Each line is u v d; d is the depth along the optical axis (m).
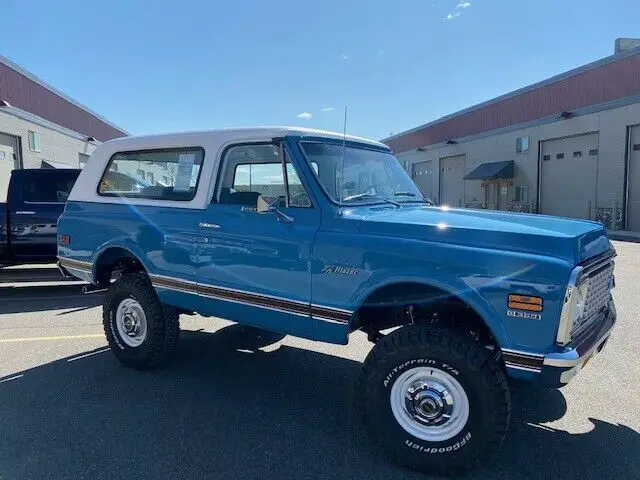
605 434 3.63
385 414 3.22
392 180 4.55
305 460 3.26
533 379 2.89
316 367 4.96
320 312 3.57
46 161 22.58
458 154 36.34
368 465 3.21
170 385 4.47
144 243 4.58
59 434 3.55
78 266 5.19
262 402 4.14
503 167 29.92
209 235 4.12
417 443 3.13
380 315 3.77
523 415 3.92
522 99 29.58
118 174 4.99
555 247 2.91
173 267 4.38
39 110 22.34
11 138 19.66
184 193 4.41
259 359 5.16
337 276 3.46
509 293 2.90
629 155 22.45
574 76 25.50
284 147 3.82
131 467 3.14
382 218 3.51
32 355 5.25
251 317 3.97
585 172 25.17
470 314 3.40
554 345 2.86
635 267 11.16
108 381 4.55
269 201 3.70
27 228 8.31
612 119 23.14
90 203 5.14
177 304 4.44
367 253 3.33
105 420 3.77
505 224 3.30
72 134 26.55
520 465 3.22
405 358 3.15
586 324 3.24
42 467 3.13
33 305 7.71
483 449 3.01
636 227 22.22
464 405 3.03
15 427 3.65
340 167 4.01
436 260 3.10
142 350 4.73
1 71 18.81
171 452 3.32
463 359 3.00
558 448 3.43
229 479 3.03
